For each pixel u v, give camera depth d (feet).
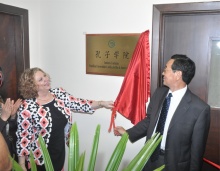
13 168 2.54
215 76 6.02
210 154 6.31
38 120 5.27
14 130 5.71
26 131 5.26
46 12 7.38
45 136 5.36
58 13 7.25
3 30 6.28
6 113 5.20
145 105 6.13
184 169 4.80
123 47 6.58
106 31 6.75
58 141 5.58
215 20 5.73
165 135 4.90
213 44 5.90
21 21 6.64
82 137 7.61
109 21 6.66
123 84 6.10
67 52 7.34
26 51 6.85
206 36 5.87
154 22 6.09
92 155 2.89
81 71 7.28
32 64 7.34
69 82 7.49
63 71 7.50
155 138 3.00
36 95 5.38
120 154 2.82
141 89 6.08
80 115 7.52
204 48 5.93
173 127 4.72
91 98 7.29
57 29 7.34
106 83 7.01
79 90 7.41
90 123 7.41
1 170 2.25
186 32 6.03
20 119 5.23
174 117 4.73
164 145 4.93
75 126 3.03
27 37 6.86
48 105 5.49
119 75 6.77
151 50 6.26
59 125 5.53
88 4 6.83
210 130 6.22
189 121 4.65
